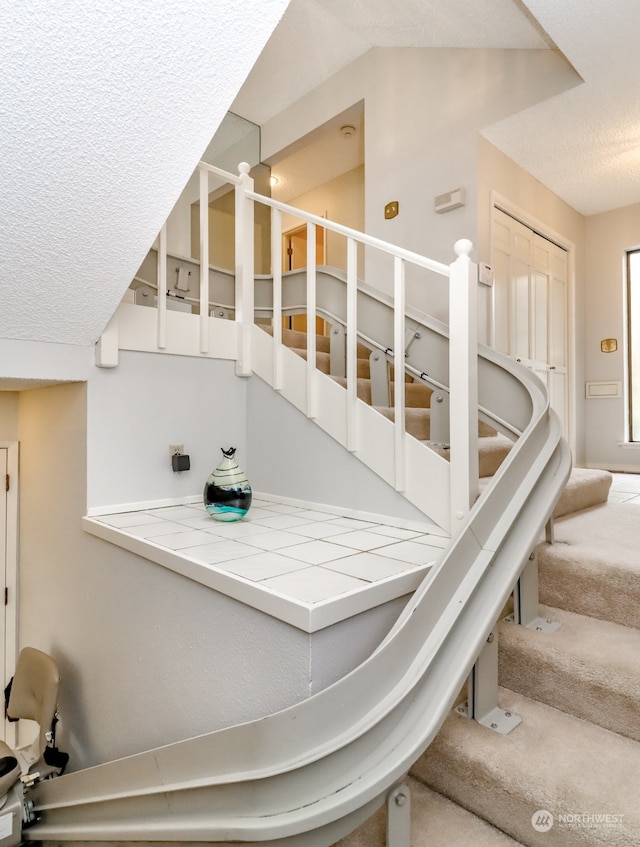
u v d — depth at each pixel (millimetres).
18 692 2105
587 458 4258
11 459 2525
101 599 1783
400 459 1685
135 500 2020
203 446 2240
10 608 2518
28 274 1452
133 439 2014
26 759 2342
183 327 2146
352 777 878
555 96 2658
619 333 4078
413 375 2141
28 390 2416
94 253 1447
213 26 1016
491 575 1182
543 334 3701
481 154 2998
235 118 4383
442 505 1588
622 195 3828
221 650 1226
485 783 1101
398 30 3141
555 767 1078
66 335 1776
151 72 1058
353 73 3664
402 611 1171
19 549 2551
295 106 4152
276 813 861
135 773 1230
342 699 916
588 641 1371
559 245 3902
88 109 1082
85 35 955
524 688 1365
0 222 1263
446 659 1033
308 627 988
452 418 1543
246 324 2354
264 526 1731
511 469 1329
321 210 5121
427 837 1068
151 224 1425
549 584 1628
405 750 900
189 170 1310
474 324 1541
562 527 1961
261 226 4625
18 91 1008
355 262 1820
